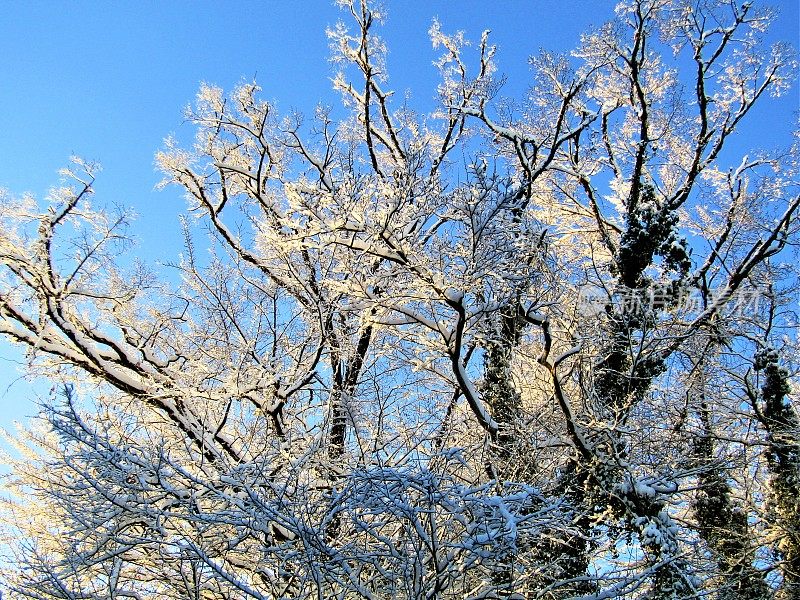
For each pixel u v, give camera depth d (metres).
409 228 9.39
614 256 12.23
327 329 10.20
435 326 9.12
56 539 7.14
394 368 9.48
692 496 10.84
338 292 9.86
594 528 7.91
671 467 9.67
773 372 11.31
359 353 10.41
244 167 12.37
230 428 9.95
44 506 7.75
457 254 8.59
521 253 9.02
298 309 10.90
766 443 10.53
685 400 10.23
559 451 9.55
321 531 5.64
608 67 13.70
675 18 13.47
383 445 8.30
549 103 13.36
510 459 8.66
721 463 9.69
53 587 5.23
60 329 8.94
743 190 14.08
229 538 5.87
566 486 8.68
